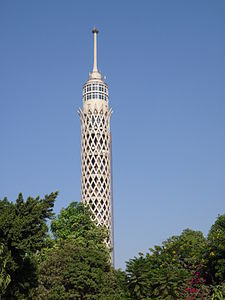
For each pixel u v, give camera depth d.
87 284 51.38
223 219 39.69
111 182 102.69
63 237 69.31
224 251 34.50
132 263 35.81
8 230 36.88
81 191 100.44
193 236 71.81
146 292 34.88
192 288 33.88
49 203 40.72
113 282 53.59
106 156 101.56
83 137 102.75
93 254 56.19
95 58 108.75
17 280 39.25
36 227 38.50
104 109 103.56
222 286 31.94
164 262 41.41
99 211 97.19
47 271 53.31
